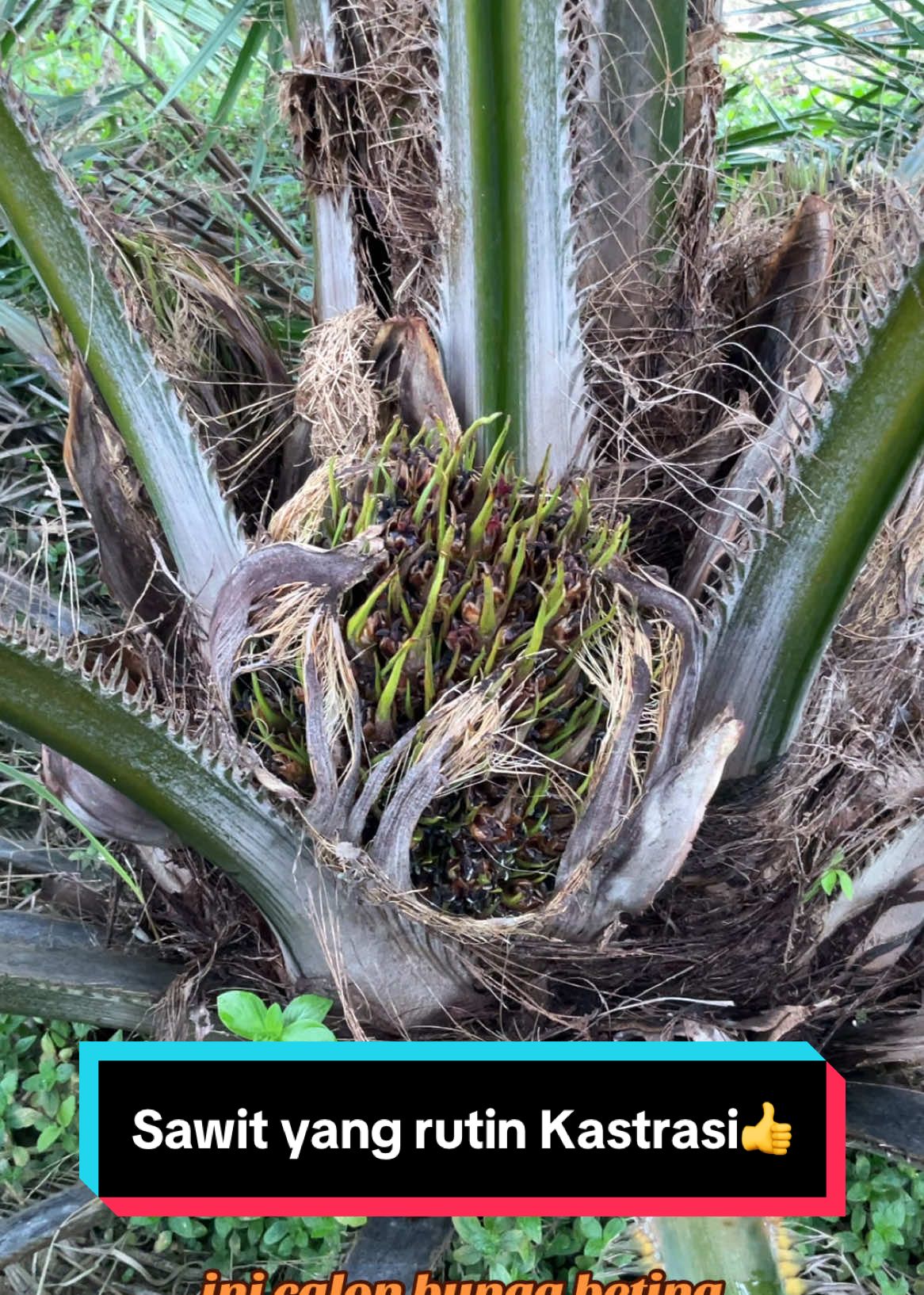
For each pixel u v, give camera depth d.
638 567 0.60
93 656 0.63
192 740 0.54
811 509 0.56
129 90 1.09
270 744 0.59
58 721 0.51
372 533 0.53
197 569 0.65
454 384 0.68
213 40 0.86
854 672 0.70
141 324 0.63
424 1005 0.65
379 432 0.68
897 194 0.61
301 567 0.53
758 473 0.64
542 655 0.56
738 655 0.61
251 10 0.90
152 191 1.12
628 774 0.59
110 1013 0.69
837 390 0.53
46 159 0.58
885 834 0.68
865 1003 0.71
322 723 0.54
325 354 0.67
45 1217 0.64
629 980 0.66
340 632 0.55
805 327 0.69
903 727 0.71
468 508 0.57
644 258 0.68
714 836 0.66
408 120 0.68
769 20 1.47
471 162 0.62
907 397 0.52
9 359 1.07
